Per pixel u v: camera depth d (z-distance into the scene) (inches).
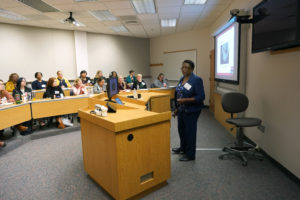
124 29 269.7
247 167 94.1
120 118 68.5
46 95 167.2
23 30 237.8
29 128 147.8
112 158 66.7
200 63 270.7
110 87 103.3
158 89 226.2
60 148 125.3
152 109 152.3
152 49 344.8
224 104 107.3
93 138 78.2
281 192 74.3
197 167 94.5
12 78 179.3
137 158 69.3
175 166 95.8
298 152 79.9
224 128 161.6
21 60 238.7
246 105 108.1
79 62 278.1
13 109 127.0
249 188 77.2
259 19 102.2
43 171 95.6
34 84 226.2
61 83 234.8
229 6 172.4
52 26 245.0
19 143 131.0
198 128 162.7
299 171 79.3
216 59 189.2
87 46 285.6
